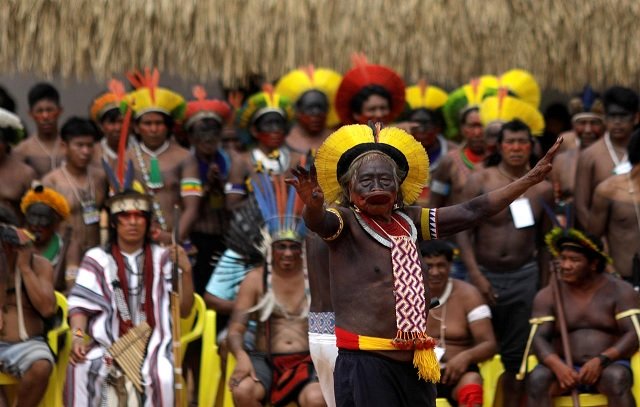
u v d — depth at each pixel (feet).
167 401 57.98
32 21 72.18
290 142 73.56
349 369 45.11
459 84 79.41
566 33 77.30
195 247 71.77
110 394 57.67
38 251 64.49
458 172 71.72
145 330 59.16
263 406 58.70
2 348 57.77
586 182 69.72
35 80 89.25
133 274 59.93
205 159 73.31
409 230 46.01
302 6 74.84
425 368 44.62
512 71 76.07
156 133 70.69
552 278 60.64
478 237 67.05
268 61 74.54
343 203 46.39
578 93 86.94
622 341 58.34
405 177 46.06
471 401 58.44
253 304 60.44
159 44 73.41
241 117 74.28
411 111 76.48
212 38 73.67
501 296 66.13
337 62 75.51
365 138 45.68
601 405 58.34
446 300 61.41
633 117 68.95
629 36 77.46
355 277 45.24
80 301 59.06
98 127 75.36
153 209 62.44
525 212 66.33
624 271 65.16
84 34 72.79
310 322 50.29
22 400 57.77
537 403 58.75
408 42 76.02
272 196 62.44
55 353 59.47
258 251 62.49
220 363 60.80
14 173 68.44
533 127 72.23
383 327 44.86
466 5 76.48
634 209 64.85
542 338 59.67
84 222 68.59
